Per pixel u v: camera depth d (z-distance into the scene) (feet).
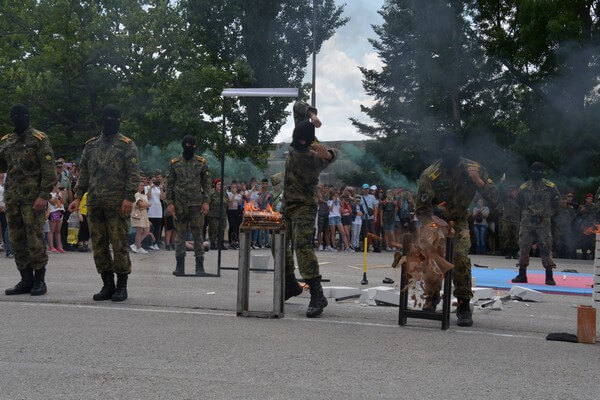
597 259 21.83
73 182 60.64
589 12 94.48
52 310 24.89
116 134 28.22
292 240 27.43
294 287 27.63
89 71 120.67
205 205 39.93
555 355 19.69
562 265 63.05
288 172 26.02
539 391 15.57
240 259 24.70
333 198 72.74
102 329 21.40
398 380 16.17
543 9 90.94
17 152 28.53
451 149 24.17
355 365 17.56
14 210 28.86
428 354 19.21
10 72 111.34
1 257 49.62
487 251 79.87
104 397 14.16
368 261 57.47
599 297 21.74
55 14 114.73
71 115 126.62
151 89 112.57
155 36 114.62
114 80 121.90
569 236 74.69
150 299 28.60
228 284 35.78
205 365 17.06
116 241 27.73
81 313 24.36
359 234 75.05
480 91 111.75
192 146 39.60
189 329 21.79
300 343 20.12
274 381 15.71
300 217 25.86
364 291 29.76
